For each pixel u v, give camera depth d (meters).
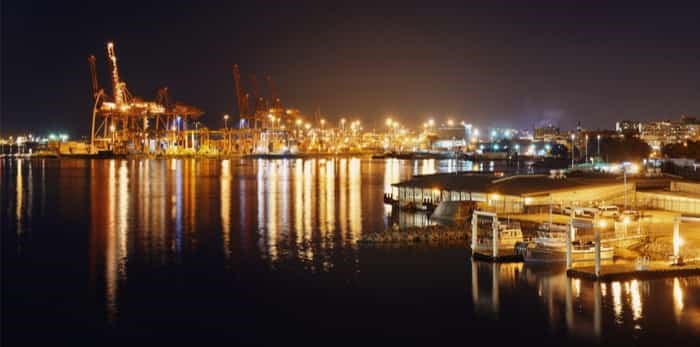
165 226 112.44
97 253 87.88
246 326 57.34
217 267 78.44
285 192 178.88
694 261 70.56
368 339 54.09
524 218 100.38
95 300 65.06
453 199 123.62
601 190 115.88
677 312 57.94
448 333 55.03
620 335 53.47
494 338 53.78
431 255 81.44
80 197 165.50
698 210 106.50
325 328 56.59
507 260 76.81
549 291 64.50
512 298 63.09
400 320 58.25
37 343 53.69
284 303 63.47
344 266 77.19
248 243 94.25
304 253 85.69
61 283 71.50
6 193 176.75
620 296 62.25
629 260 74.38
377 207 139.38
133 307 62.75
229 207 141.50
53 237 101.31
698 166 175.62
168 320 58.97
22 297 66.06
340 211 132.62
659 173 159.25
